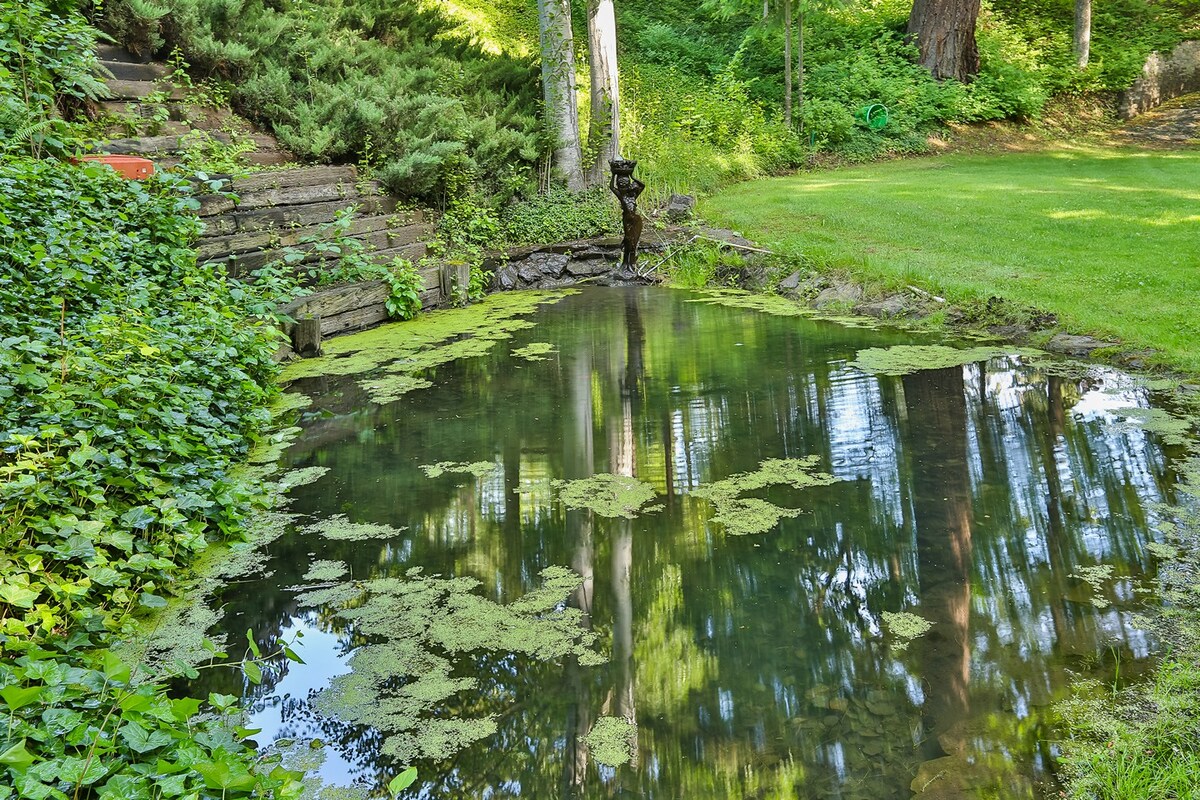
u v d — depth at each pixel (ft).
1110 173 50.08
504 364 26.63
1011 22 79.30
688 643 11.92
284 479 17.92
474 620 12.61
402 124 41.91
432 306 35.45
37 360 14.70
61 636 11.43
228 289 25.20
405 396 23.61
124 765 8.30
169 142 33.50
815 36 71.67
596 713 10.51
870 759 9.52
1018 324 26.73
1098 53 75.46
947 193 43.80
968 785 9.04
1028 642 11.50
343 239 32.60
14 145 23.08
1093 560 13.55
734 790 9.13
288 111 39.81
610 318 32.81
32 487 12.21
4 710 8.56
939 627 12.01
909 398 21.70
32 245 19.48
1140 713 9.95
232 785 7.91
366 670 11.43
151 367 16.78
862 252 34.91
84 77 29.35
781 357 26.00
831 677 11.04
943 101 65.87
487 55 55.21
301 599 13.21
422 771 9.58
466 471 18.22
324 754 9.86
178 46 39.52
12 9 26.94
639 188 39.58
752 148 57.52
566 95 47.80
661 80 62.18
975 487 16.42
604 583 13.60
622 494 16.88
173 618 12.66
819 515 15.62
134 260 23.03
